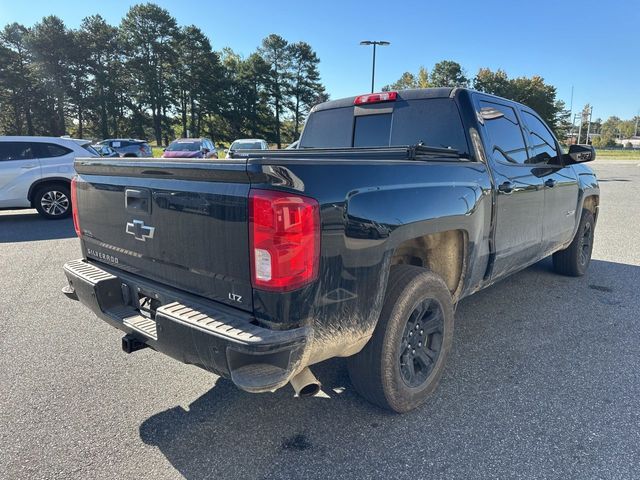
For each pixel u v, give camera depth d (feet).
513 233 12.18
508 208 11.69
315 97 256.73
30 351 12.05
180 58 227.81
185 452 8.07
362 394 9.00
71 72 219.20
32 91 216.95
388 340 8.29
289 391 10.05
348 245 7.08
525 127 13.61
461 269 10.26
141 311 8.95
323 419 9.00
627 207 39.17
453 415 9.06
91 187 9.81
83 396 9.90
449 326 9.69
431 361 9.53
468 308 14.96
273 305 6.54
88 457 7.95
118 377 10.72
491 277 11.76
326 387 10.18
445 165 9.55
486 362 11.26
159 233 8.13
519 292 16.53
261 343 6.31
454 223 9.36
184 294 7.90
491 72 259.19
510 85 254.47
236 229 6.75
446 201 9.09
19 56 217.56
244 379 6.33
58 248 24.08
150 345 8.01
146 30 220.02
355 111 13.46
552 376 10.57
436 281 9.07
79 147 34.17
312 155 9.76
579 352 11.78
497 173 11.31
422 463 7.71
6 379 10.61
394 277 8.54
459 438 8.35
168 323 7.19
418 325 9.19
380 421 8.89
